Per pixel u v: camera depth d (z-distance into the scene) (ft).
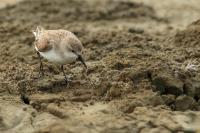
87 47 72.38
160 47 68.39
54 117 50.11
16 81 57.41
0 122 49.49
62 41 52.70
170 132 47.55
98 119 48.37
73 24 92.68
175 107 52.44
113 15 102.17
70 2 105.70
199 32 69.77
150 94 52.21
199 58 62.95
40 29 56.13
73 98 52.90
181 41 70.23
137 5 107.96
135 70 55.98
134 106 50.65
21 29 82.53
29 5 103.19
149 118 48.70
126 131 47.06
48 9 101.55
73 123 46.29
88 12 101.71
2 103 52.54
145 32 85.56
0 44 75.20
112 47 69.46
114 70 58.08
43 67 60.18
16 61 66.03
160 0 114.52
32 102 52.54
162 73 54.49
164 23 99.50
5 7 103.55
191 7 109.60
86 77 58.23
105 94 53.83
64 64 57.41
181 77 55.01
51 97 53.06
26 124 49.80
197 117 50.16
